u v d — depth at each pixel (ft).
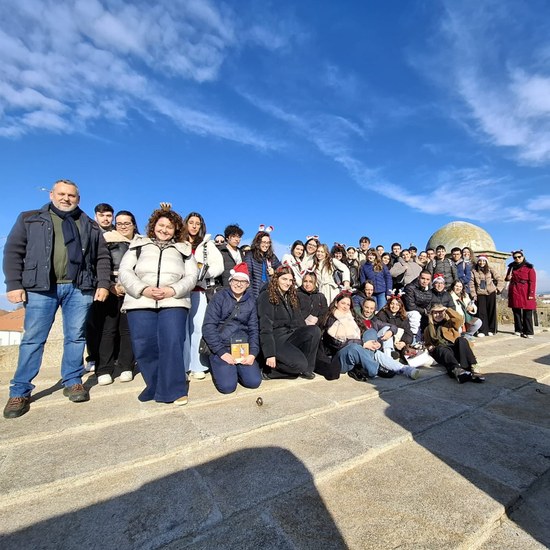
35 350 9.62
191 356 13.24
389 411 10.80
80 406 10.05
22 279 9.34
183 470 7.23
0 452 7.60
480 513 6.24
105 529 5.58
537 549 5.69
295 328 13.85
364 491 6.85
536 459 8.23
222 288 12.67
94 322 12.28
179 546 5.39
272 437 8.80
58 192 9.89
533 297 25.34
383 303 21.94
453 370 14.51
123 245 12.89
